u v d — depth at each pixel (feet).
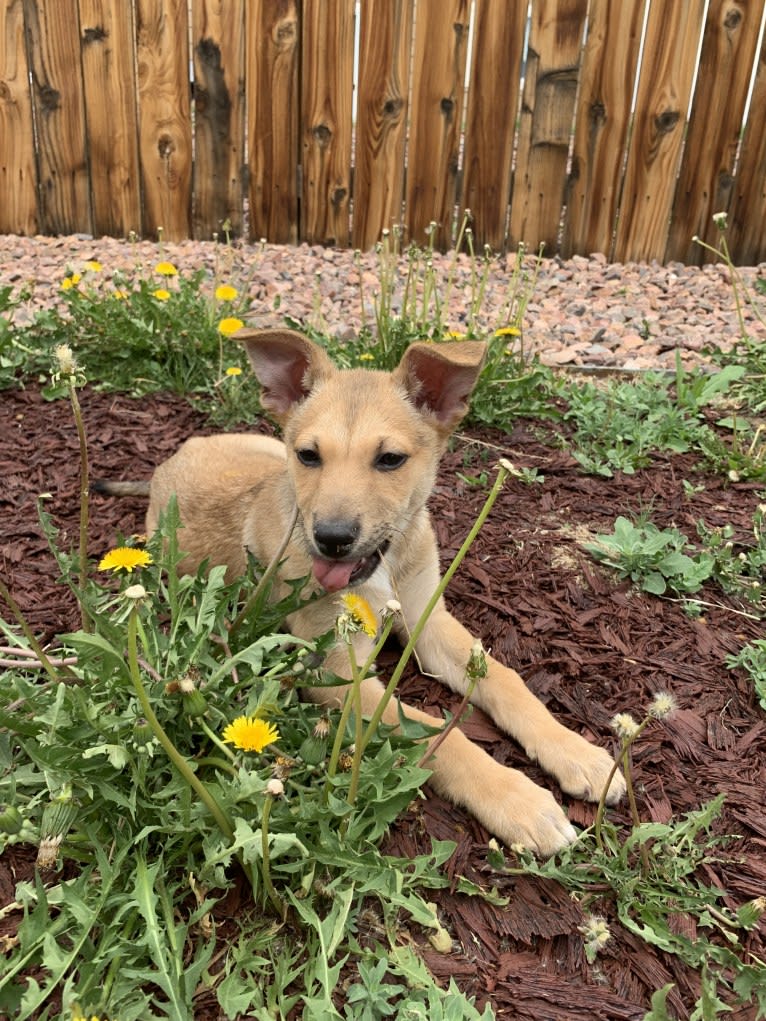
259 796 1.99
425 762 2.26
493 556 3.67
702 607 3.39
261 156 7.29
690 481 4.35
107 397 5.07
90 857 2.06
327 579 2.69
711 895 2.16
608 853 2.33
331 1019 1.77
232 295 5.16
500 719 2.79
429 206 7.41
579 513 4.04
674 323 6.29
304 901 2.00
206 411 4.94
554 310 6.46
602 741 2.75
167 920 1.89
